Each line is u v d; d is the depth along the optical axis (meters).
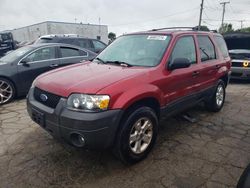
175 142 4.06
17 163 3.37
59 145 3.86
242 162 3.49
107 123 2.90
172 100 3.91
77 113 2.87
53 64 6.84
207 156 3.64
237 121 5.08
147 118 3.41
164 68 3.72
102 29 43.03
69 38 10.76
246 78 9.02
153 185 2.97
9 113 5.36
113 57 4.26
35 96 3.51
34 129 4.46
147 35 4.35
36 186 2.92
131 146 3.30
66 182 3.00
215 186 2.97
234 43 10.77
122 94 3.04
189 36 4.50
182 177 3.13
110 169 3.27
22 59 6.38
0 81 6.00
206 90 4.93
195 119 5.13
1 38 16.16
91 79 3.20
